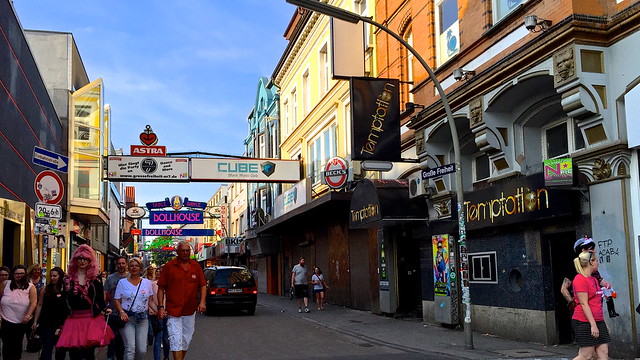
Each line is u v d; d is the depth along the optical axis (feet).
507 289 40.34
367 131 47.80
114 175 77.20
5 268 31.45
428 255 50.90
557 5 33.45
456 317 46.06
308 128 88.12
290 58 99.14
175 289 26.48
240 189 167.32
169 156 79.20
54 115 76.64
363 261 65.87
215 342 42.47
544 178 34.04
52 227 35.76
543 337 36.63
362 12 68.80
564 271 36.94
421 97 50.57
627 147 30.32
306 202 78.48
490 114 39.99
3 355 28.32
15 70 52.95
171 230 159.74
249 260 148.46
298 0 35.53
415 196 49.06
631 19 30.09
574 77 31.37
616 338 30.30
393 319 55.36
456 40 45.52
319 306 69.41
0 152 47.85
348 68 55.83
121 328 27.68
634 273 29.76
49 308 26.11
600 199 31.68
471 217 43.06
